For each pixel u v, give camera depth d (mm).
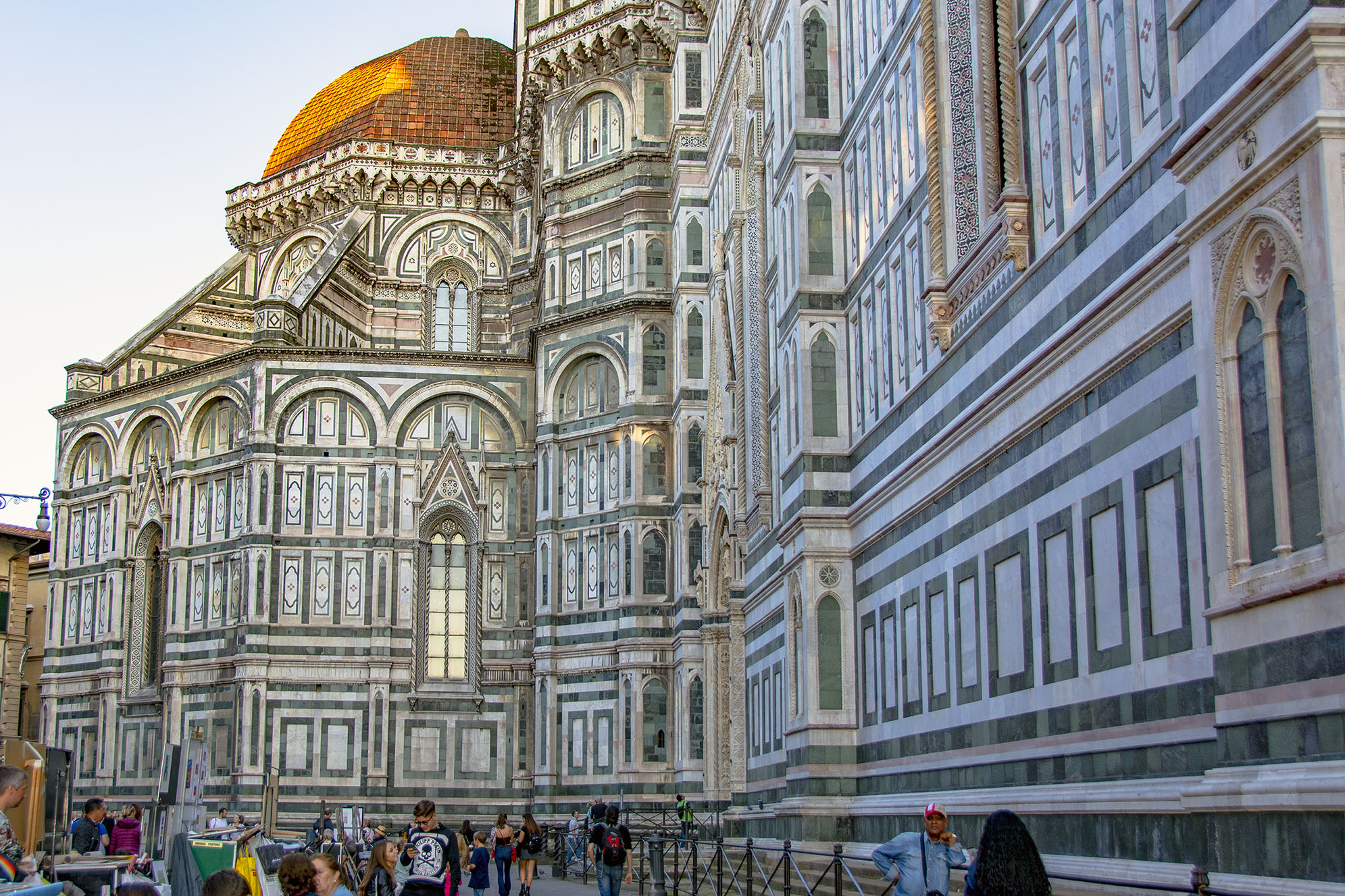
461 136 72375
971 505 22062
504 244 69750
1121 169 16719
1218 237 12797
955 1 23609
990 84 21469
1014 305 20281
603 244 57625
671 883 35344
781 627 34500
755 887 30141
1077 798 17312
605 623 54938
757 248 40219
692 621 50656
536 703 56031
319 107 76125
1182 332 15164
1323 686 11352
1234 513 12586
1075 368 17906
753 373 40469
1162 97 15633
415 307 68750
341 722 57688
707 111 51406
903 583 25812
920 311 25094
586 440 56875
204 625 60000
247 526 58750
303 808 56688
